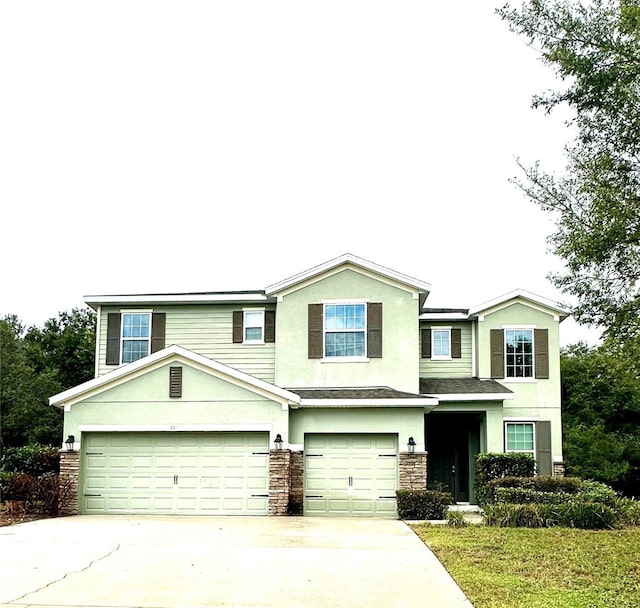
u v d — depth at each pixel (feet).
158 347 87.10
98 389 70.54
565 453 106.73
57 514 67.97
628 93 41.50
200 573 38.58
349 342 80.89
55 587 35.29
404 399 70.74
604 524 56.24
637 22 39.70
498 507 58.85
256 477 69.15
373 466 71.41
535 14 42.55
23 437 135.23
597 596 33.86
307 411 71.92
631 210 44.16
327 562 41.73
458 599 33.30
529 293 86.28
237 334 86.28
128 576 37.78
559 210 52.70
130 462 70.13
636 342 50.29
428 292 82.28
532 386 85.30
